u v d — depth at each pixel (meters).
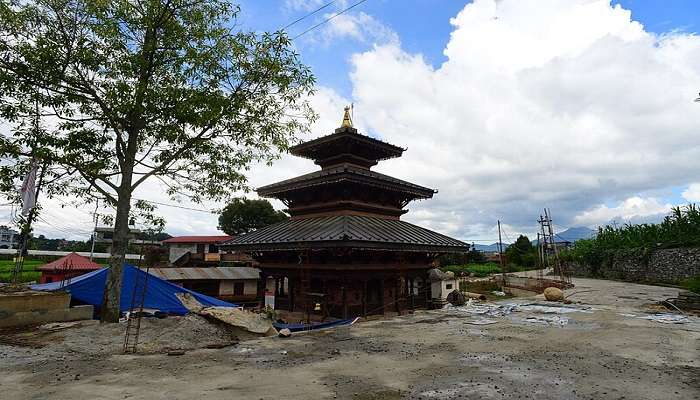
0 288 19.23
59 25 15.13
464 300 29.16
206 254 60.00
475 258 99.50
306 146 25.95
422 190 25.92
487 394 8.50
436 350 13.02
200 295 23.08
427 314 22.98
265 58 17.05
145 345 12.81
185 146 17.02
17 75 14.39
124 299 20.78
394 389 8.80
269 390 8.59
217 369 10.34
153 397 8.05
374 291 22.88
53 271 36.75
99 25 15.17
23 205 14.84
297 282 23.33
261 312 21.45
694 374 10.30
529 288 47.84
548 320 20.52
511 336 15.76
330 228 20.44
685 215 50.00
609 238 63.81
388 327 17.95
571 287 45.03
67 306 17.59
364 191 24.06
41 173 15.58
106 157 16.59
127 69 15.93
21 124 14.48
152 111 15.90
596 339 15.20
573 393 8.64
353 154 25.58
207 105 16.25
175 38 16.45
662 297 33.88
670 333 16.67
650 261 51.75
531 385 9.18
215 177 18.39
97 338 13.70
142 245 14.71
